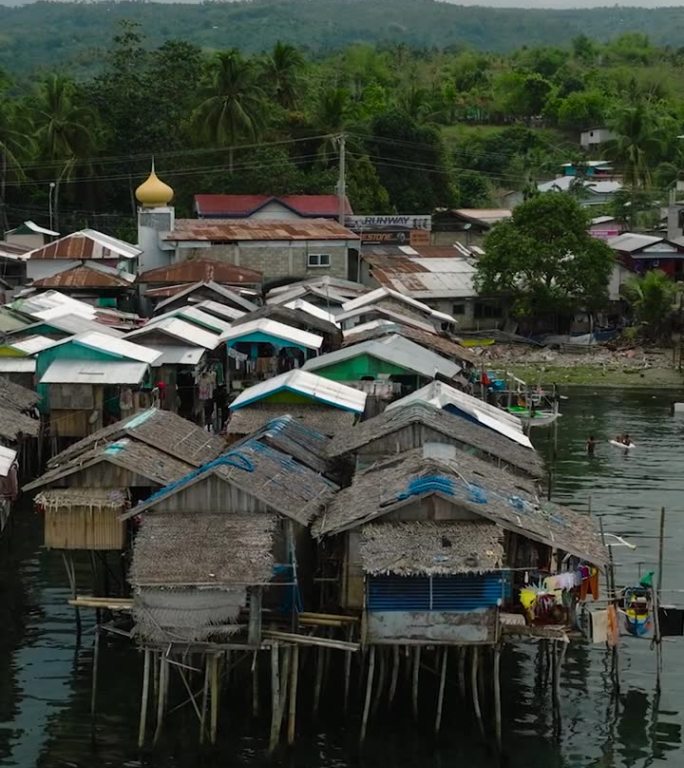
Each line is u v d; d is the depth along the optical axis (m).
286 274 89.12
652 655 36.47
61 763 29.77
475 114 160.75
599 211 122.81
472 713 32.00
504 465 38.78
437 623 29.52
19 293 81.44
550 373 85.62
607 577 36.22
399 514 30.72
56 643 37.06
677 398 78.88
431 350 62.59
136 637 29.73
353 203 106.62
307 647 33.78
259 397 46.03
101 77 111.75
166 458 38.09
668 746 30.97
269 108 108.62
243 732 31.12
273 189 103.38
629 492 55.62
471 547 29.48
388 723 31.34
